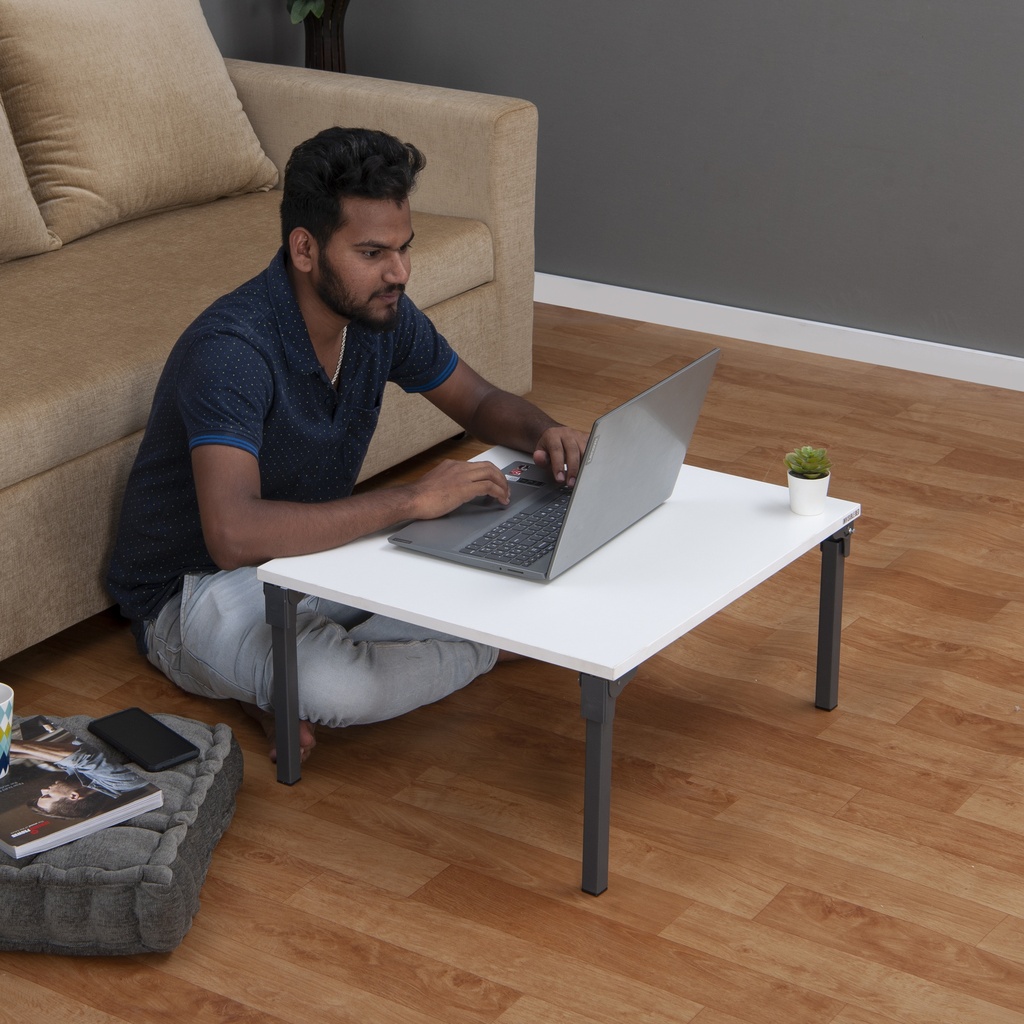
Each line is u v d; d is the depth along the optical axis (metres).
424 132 3.05
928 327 3.53
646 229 3.82
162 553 2.17
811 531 1.98
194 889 1.76
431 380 2.25
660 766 2.09
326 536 1.90
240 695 2.12
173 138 2.98
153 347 2.39
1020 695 2.26
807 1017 1.64
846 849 1.92
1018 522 2.83
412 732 2.17
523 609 1.77
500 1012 1.65
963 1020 1.64
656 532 1.98
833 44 3.42
